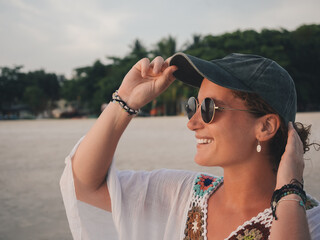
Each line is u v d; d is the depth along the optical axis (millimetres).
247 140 1213
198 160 1274
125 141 12719
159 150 9633
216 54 54688
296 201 1039
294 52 58969
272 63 1203
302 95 55125
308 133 1293
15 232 3578
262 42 57875
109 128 1361
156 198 1431
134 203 1426
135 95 1371
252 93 1182
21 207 4516
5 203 4727
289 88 1215
